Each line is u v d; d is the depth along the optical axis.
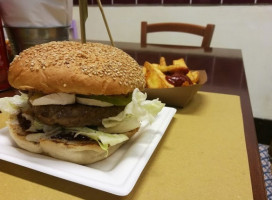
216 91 1.06
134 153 0.57
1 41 0.95
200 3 2.19
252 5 2.04
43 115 0.56
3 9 1.00
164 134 0.71
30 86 0.55
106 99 0.58
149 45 1.95
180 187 0.49
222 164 0.57
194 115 0.84
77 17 2.64
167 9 2.31
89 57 0.57
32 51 0.60
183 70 0.98
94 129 0.60
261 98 2.24
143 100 0.62
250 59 2.19
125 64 0.62
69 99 0.57
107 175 0.49
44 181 0.51
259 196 0.47
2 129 0.67
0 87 0.99
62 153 0.54
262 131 2.28
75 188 0.49
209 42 1.86
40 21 1.02
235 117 0.82
